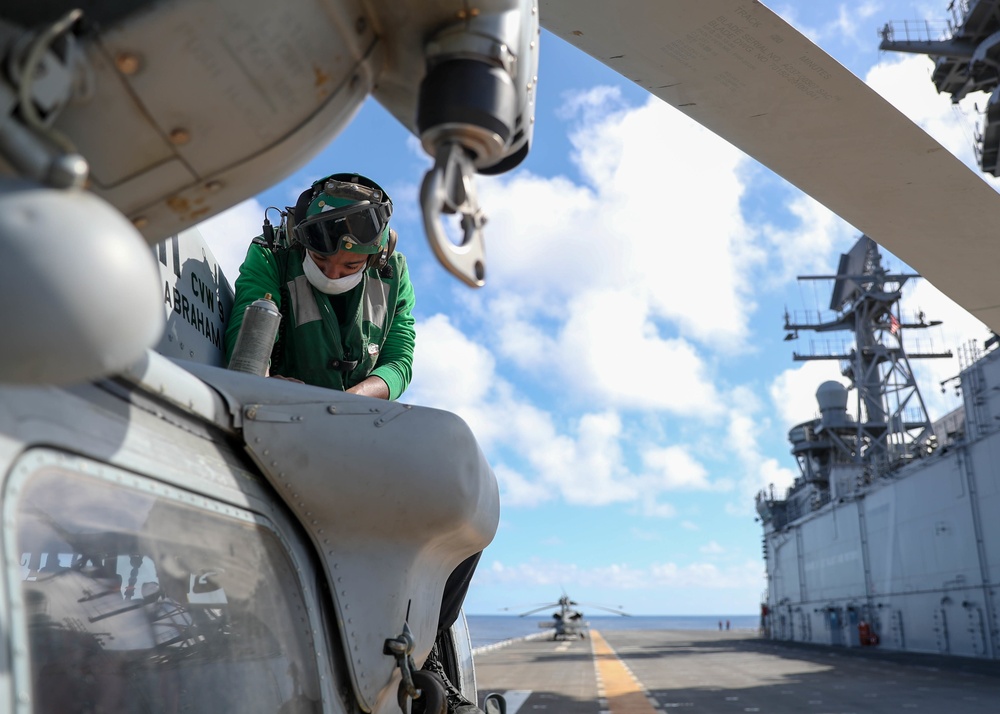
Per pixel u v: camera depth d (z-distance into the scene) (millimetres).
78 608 996
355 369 2334
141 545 1117
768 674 22641
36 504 941
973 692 16234
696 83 2305
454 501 1618
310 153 1178
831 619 41000
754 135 2496
